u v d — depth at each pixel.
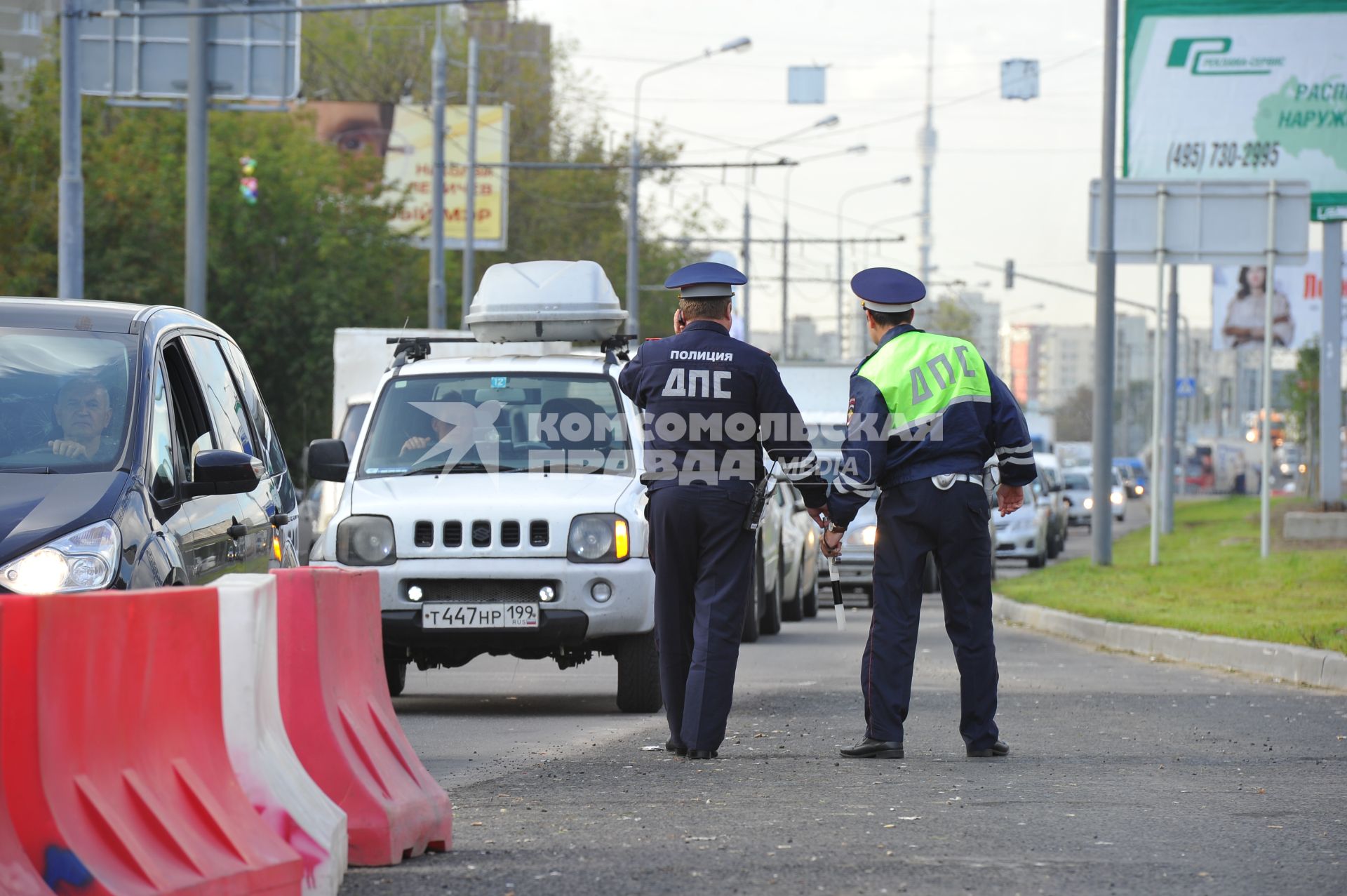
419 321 145.75
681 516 24.39
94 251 118.00
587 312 36.72
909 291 24.47
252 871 13.70
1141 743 26.06
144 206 119.25
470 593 30.92
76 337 22.64
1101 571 73.50
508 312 36.62
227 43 77.12
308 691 16.30
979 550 24.23
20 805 12.17
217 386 24.98
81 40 75.88
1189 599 56.53
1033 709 31.06
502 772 23.16
